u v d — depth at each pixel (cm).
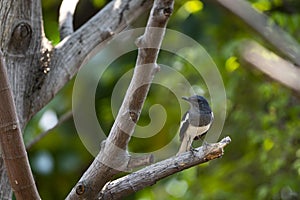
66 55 718
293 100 1257
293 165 1228
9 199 644
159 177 558
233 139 1414
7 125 492
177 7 1361
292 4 1330
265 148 1244
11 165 504
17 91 667
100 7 1202
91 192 556
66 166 1336
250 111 1384
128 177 566
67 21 789
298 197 1379
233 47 1188
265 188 1270
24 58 680
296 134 1260
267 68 413
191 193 1421
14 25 666
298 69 412
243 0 466
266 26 457
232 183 1395
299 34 1288
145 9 789
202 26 1387
